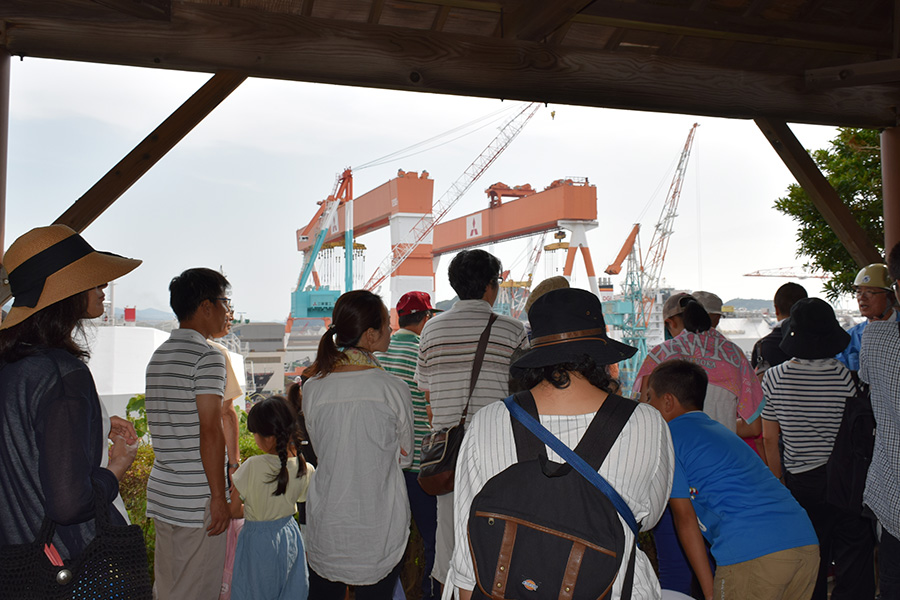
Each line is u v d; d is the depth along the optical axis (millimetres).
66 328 1469
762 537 1996
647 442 1191
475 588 1209
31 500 1345
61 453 1311
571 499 1126
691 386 2180
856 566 2832
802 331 2846
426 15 3926
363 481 2240
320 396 2277
